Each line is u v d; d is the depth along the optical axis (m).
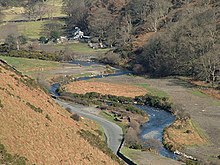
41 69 134.38
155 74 130.12
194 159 60.38
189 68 124.44
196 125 78.75
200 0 172.88
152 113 88.19
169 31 139.38
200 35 126.81
